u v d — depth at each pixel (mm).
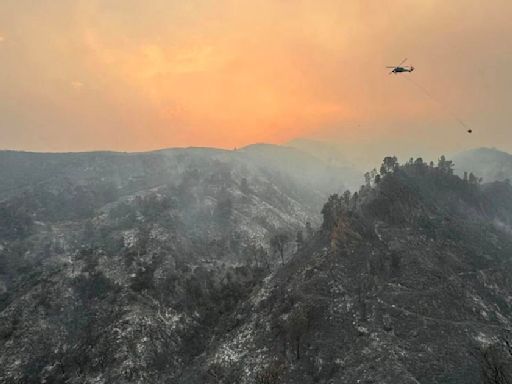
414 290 117938
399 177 170500
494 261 136375
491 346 87000
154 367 117125
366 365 95500
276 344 109750
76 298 143500
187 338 131500
